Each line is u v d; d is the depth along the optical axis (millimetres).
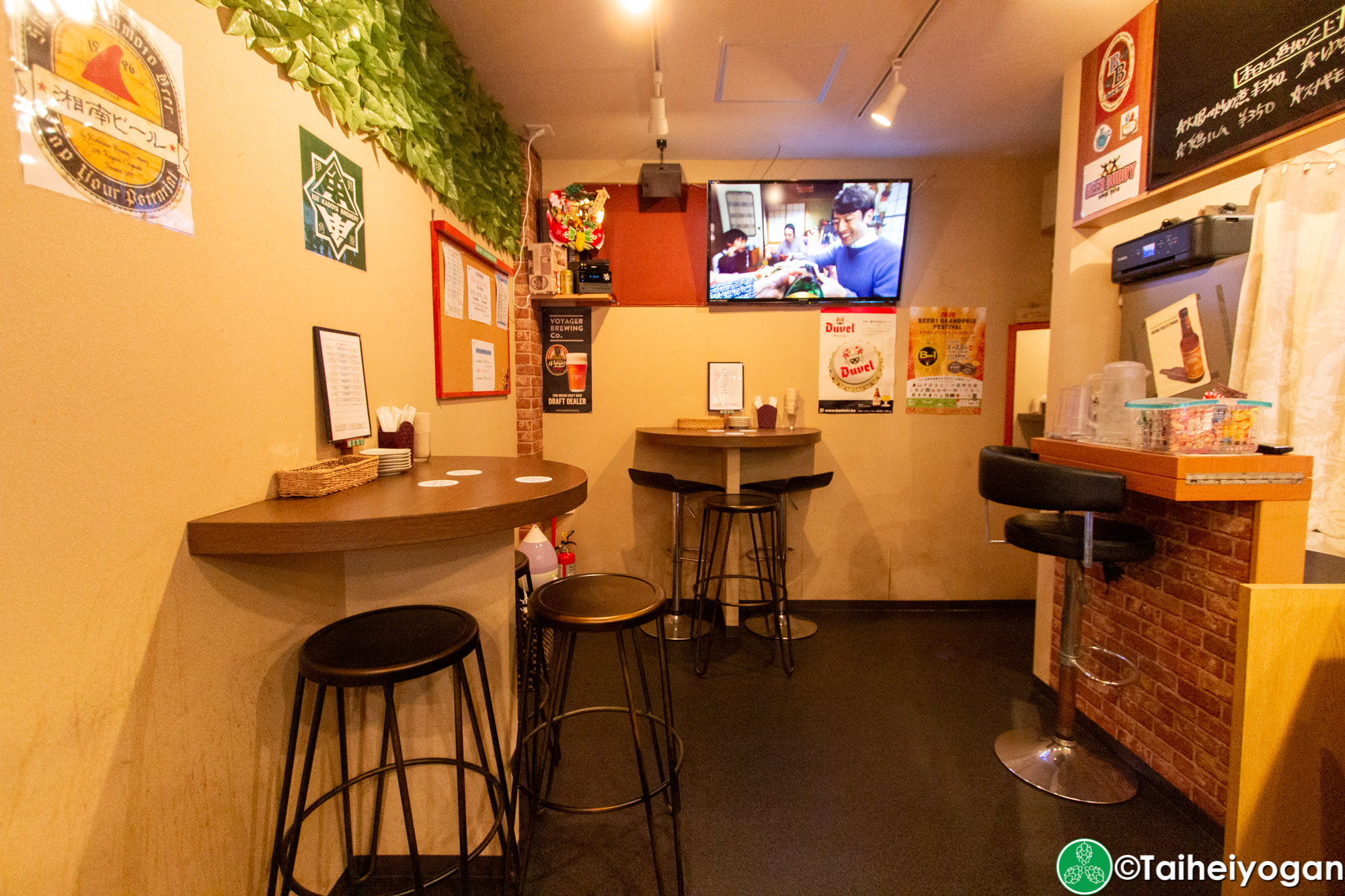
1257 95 1632
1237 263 1779
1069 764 1912
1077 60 2340
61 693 807
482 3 2018
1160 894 1473
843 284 3363
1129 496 2002
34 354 764
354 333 1562
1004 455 1787
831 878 1514
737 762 2002
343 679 1060
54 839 799
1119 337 2289
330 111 1452
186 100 1013
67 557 812
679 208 3412
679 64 2395
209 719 1081
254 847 1200
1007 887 1488
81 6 824
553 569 2717
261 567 1207
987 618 3426
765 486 2967
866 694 2490
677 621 3176
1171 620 1799
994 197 3391
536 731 1479
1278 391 1683
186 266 1016
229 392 1116
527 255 3160
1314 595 1044
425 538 1073
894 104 2309
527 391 3193
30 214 755
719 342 3457
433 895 1476
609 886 1486
